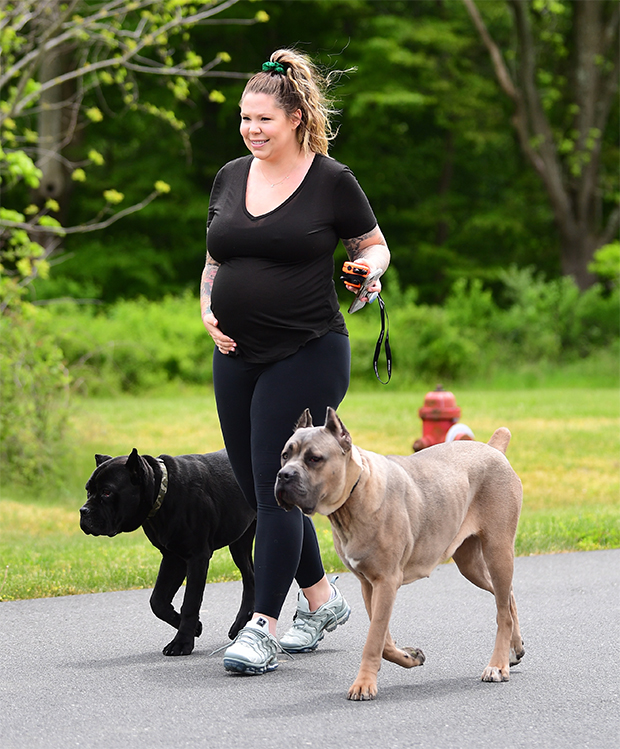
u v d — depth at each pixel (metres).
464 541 6.29
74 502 14.30
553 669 5.99
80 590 8.27
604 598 7.89
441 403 12.50
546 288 35.28
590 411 23.19
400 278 44.78
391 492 5.46
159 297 39.50
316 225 6.04
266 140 6.05
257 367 6.11
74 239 40.84
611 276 36.09
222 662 6.18
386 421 21.31
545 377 31.97
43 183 29.47
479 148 43.50
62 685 5.66
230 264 6.14
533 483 14.78
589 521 10.91
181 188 39.75
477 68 43.72
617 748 4.62
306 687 5.61
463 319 33.91
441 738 4.75
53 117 27.08
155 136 40.75
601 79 39.16
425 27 40.62
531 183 45.12
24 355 14.65
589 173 38.25
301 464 5.18
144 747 4.64
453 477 5.86
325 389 6.08
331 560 9.18
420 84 41.47
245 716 5.08
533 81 36.62
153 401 25.89
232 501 6.70
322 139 6.23
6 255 15.44
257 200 6.12
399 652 5.82
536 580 8.56
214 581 8.69
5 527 12.16
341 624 6.60
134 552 9.67
